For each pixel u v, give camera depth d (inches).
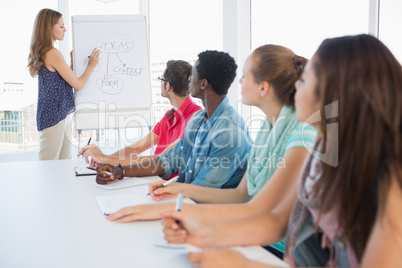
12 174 68.0
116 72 124.6
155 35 143.7
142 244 35.9
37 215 44.8
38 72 113.8
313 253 36.1
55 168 73.9
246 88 53.0
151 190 52.6
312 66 32.2
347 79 28.2
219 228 36.4
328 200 30.3
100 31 124.1
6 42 133.3
